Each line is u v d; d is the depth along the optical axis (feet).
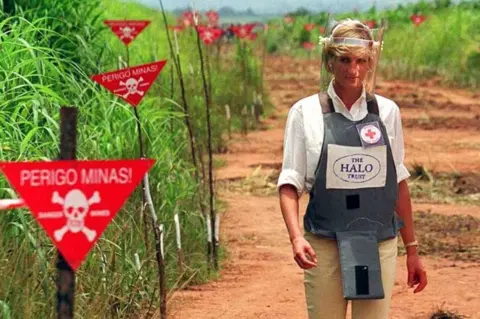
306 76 129.49
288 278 33.88
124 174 14.19
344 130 19.21
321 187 19.33
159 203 33.35
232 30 82.94
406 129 74.84
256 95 82.43
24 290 22.49
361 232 19.45
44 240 24.08
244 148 66.33
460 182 52.90
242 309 29.84
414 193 50.49
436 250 38.55
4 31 35.68
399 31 136.26
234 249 38.22
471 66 112.37
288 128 19.61
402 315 29.32
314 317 19.94
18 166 13.84
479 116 81.92
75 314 23.31
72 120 14.08
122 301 26.17
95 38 40.57
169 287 30.68
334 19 19.84
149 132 34.73
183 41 69.26
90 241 14.14
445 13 138.21
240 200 48.75
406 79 116.06
